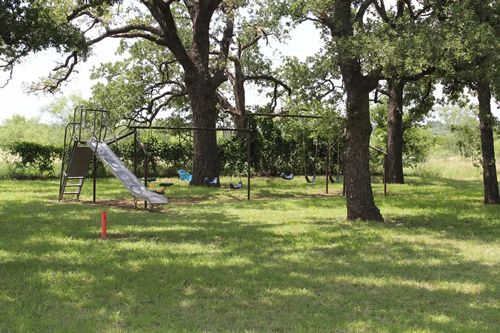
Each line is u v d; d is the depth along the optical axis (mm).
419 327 5496
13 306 5977
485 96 17078
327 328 5434
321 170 32750
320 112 18750
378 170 33906
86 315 5727
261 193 21141
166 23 21312
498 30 12500
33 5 9320
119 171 16031
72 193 17375
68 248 9234
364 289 6969
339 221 13281
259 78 27516
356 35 12023
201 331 5305
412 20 12312
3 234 10531
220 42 24922
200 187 22281
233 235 10961
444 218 14188
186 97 30766
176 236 10742
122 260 8367
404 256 9109
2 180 24984
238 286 6949
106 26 21469
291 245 9922
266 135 31375
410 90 19609
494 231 12031
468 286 7191
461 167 36281
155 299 6355
